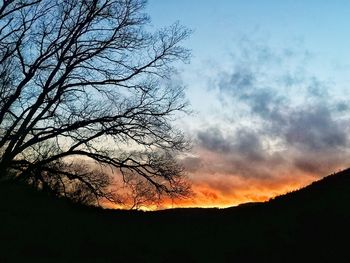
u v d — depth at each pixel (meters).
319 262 13.68
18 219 19.06
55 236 17.48
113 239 18.28
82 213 24.48
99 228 20.48
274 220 18.78
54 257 14.91
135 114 26.44
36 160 26.83
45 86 25.19
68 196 27.70
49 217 20.80
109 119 26.00
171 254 15.89
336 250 14.26
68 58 25.48
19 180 25.70
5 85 26.02
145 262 14.95
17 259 14.08
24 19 25.00
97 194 27.38
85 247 16.59
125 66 26.59
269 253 15.00
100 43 25.98
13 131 25.61
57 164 27.73
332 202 19.03
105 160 26.48
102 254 15.97
